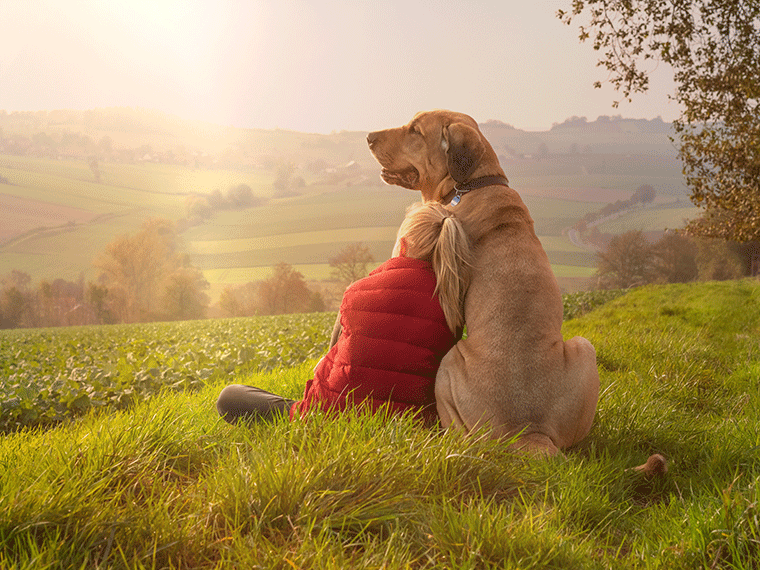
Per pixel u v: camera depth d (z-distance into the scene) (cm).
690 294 1391
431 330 279
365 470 204
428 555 172
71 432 297
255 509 185
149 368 691
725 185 1270
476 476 221
